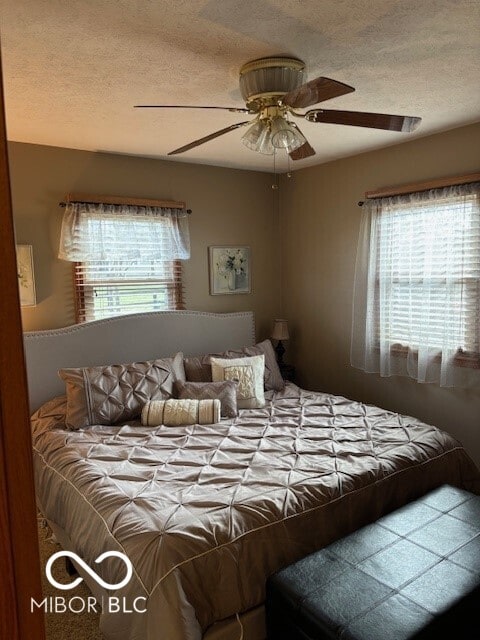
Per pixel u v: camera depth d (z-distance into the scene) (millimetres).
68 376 3092
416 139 3488
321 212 4336
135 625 1666
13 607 592
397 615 1521
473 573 1719
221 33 1808
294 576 1728
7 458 578
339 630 1480
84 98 2473
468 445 3393
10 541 585
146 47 1905
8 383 573
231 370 3516
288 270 4762
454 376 3369
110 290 3811
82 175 3615
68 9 1604
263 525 1893
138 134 3180
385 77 2301
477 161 3139
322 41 1902
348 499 2152
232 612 1748
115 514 1954
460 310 3305
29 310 3441
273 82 2029
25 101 2508
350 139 3486
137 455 2514
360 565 1771
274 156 3941
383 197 3719
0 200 556
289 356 4836
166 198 4039
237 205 4477
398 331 3742
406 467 2416
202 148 3643
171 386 3391
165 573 1637
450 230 3314
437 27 1812
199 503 1970
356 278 3955
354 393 4191
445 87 2451
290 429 2893
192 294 4262
